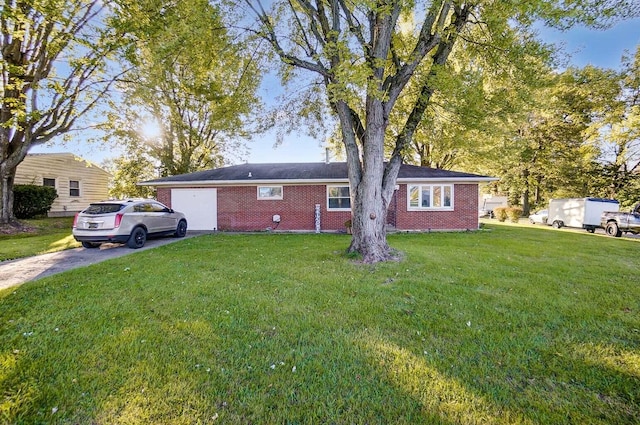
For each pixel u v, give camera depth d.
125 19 9.51
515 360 2.83
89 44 9.87
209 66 8.54
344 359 2.83
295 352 2.94
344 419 2.10
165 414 2.12
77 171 19.75
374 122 7.05
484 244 9.79
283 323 3.59
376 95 5.94
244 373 2.60
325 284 5.12
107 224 8.48
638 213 13.64
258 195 14.30
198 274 5.71
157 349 2.97
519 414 2.15
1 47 10.91
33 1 8.66
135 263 6.62
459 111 8.06
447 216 13.89
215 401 2.25
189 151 21.03
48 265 6.59
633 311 4.01
